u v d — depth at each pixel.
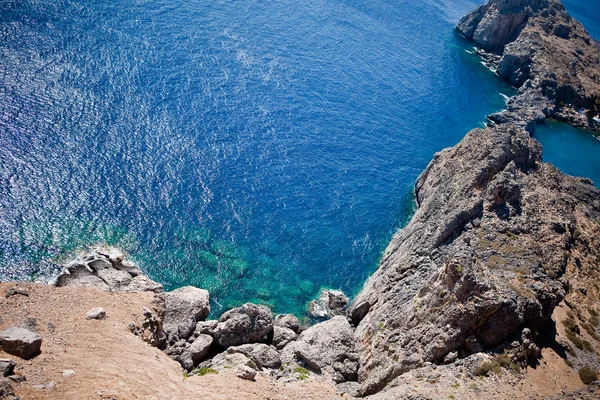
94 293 49.59
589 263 63.75
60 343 40.44
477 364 44.59
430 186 84.56
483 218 62.84
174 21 120.75
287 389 45.69
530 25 165.25
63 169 75.38
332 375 53.62
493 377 43.56
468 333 47.09
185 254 70.88
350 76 127.94
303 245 78.38
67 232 67.38
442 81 140.50
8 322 41.22
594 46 174.00
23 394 33.00
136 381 38.47
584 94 143.75
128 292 52.16
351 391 51.41
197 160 86.12
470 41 174.62
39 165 74.50
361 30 155.12
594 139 130.62
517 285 51.06
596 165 117.50
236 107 101.50
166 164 83.12
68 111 85.12
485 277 49.69
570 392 43.38
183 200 78.31
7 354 36.56
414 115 121.25
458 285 48.28
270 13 143.50
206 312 60.22
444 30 176.12
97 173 76.94
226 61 114.06
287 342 58.66
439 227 64.25
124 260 66.81
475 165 70.38
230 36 124.19
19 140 76.75
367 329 58.53
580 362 48.81
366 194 92.19
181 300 58.28
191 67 107.69
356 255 79.38
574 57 158.12
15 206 67.94
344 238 81.81
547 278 54.00
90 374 37.44
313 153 97.94
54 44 98.38
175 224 74.38
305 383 48.44
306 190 88.88
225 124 96.00
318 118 108.00
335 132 105.81
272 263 74.00
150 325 49.03
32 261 62.31
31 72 90.00
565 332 52.19
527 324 48.94
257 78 112.75
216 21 128.12
